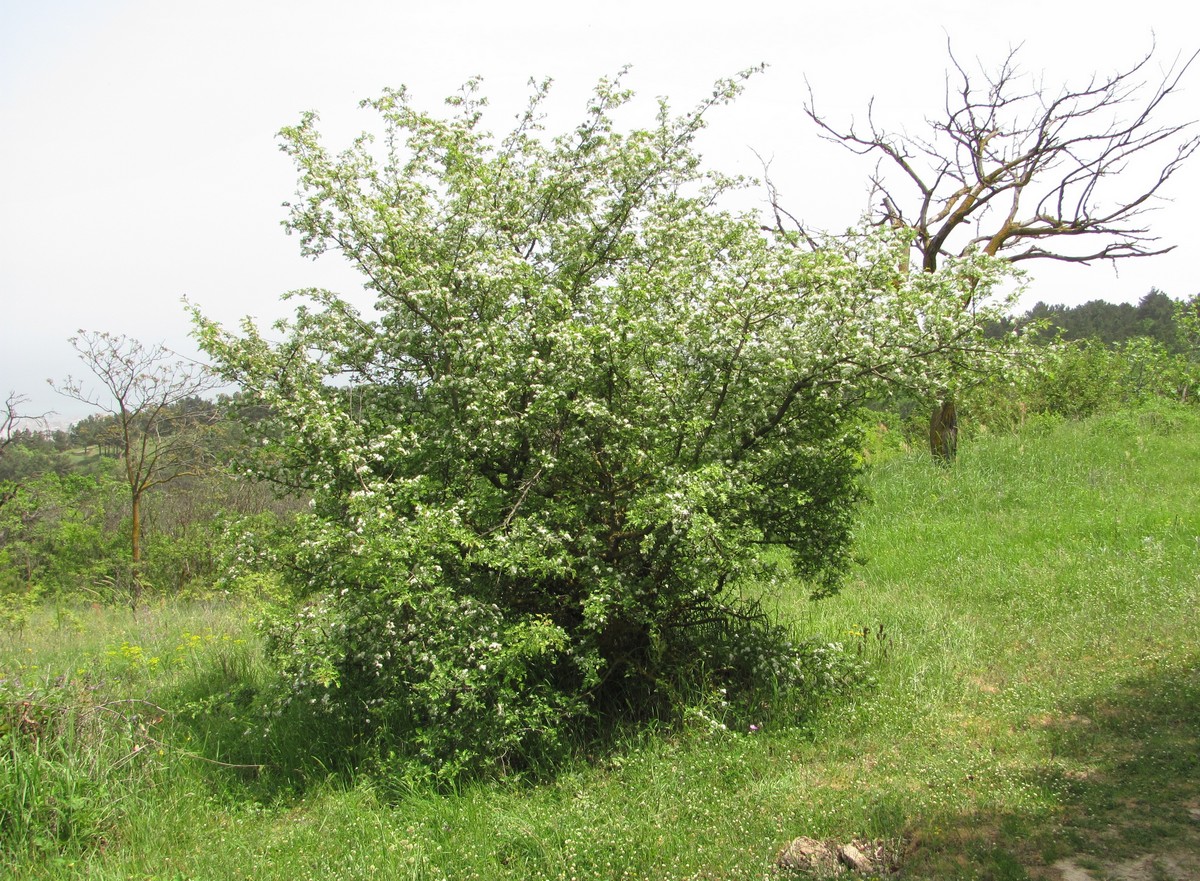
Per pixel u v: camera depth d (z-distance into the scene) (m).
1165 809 4.40
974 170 15.87
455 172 6.98
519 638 5.73
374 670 6.07
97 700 6.34
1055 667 6.78
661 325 6.12
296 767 6.29
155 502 18.00
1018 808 4.55
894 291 6.38
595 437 6.34
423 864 4.62
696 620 6.88
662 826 4.79
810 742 5.93
